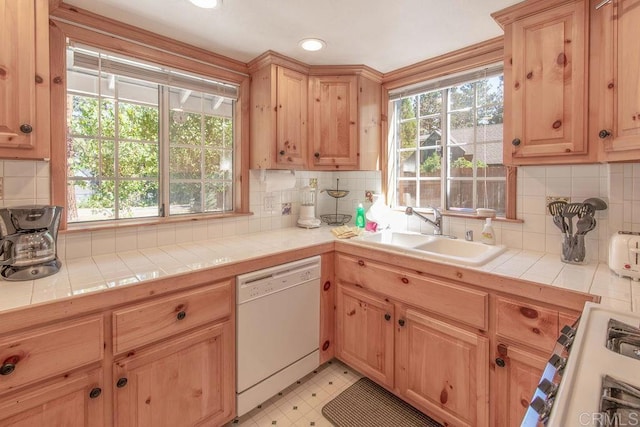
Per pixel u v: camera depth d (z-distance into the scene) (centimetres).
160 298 133
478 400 145
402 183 256
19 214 124
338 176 288
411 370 171
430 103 235
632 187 145
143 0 146
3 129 115
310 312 196
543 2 141
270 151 211
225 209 231
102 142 175
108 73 172
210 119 220
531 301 129
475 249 193
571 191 168
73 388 113
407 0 148
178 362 140
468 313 146
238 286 159
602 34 125
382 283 182
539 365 126
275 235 228
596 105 130
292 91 220
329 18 164
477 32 179
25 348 102
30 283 122
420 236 222
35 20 121
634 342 76
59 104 153
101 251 170
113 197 181
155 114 195
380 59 218
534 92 145
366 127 238
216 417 155
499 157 202
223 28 174
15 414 102
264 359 172
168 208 202
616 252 133
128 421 127
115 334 121
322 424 168
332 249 209
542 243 178
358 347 199
